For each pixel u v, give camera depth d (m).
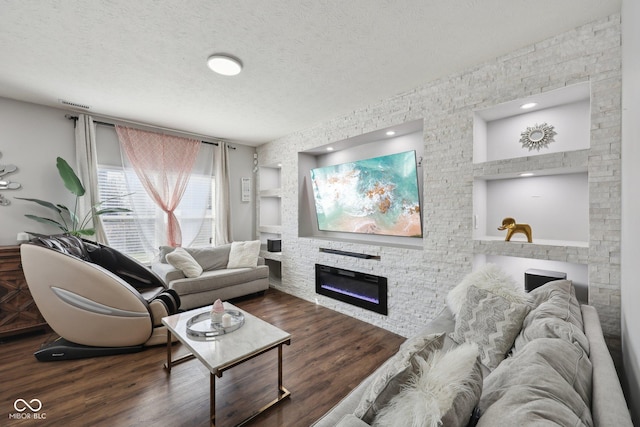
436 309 2.61
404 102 2.87
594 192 1.79
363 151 3.85
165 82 2.67
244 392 1.93
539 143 2.29
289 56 2.23
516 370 0.91
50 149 3.34
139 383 2.02
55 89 2.83
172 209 4.21
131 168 3.94
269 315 3.47
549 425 0.60
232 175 5.04
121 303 2.41
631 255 1.18
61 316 2.33
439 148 2.57
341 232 4.06
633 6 1.10
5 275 2.70
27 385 1.99
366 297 3.28
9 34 1.93
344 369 2.23
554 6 1.67
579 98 2.08
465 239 2.40
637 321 1.04
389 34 1.95
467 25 1.85
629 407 1.24
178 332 1.96
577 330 1.22
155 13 1.74
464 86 2.41
